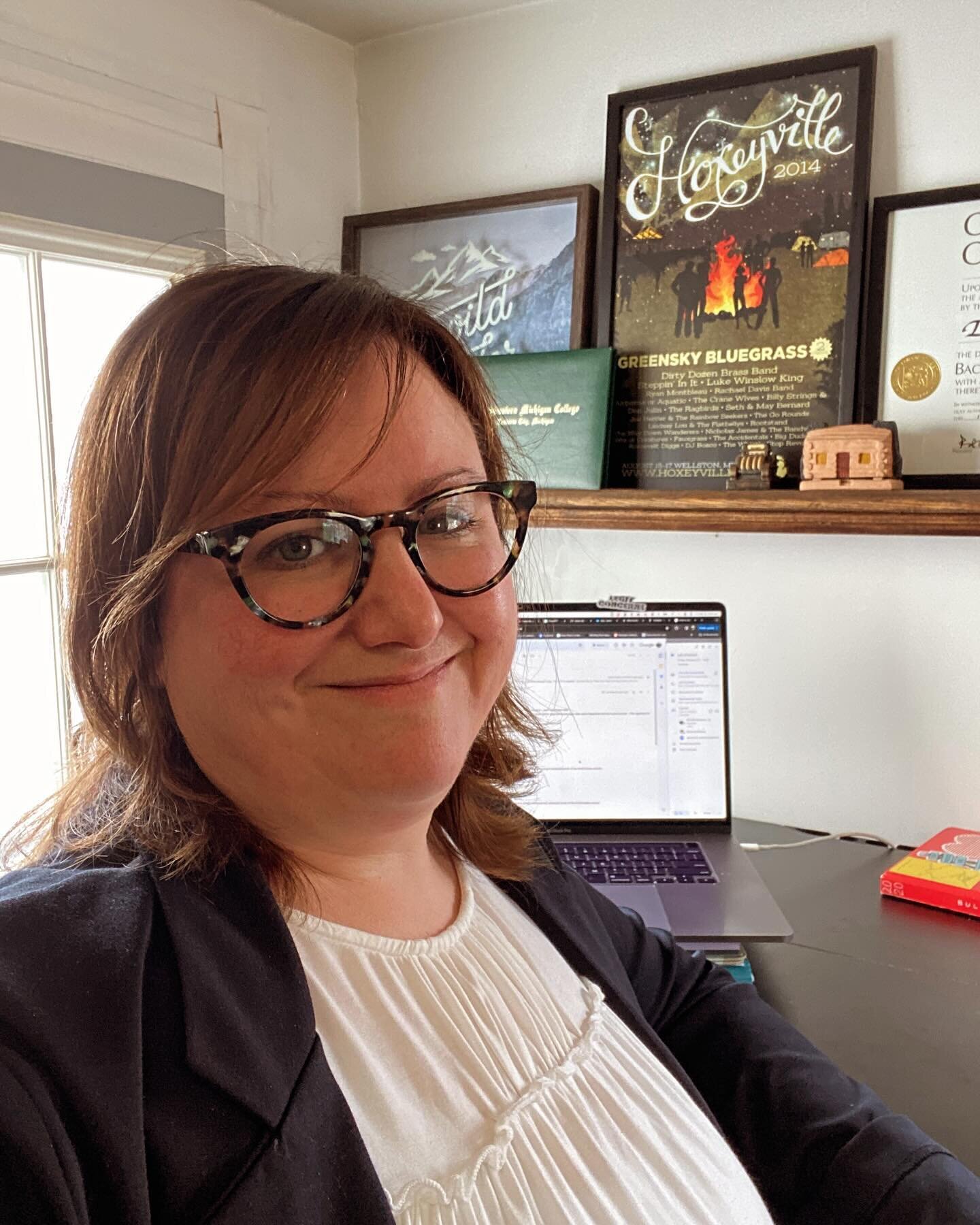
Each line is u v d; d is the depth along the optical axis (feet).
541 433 4.93
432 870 2.21
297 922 1.80
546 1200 1.70
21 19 4.01
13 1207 1.25
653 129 4.84
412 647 1.68
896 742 4.68
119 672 1.78
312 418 1.61
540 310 5.19
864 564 4.65
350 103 5.76
